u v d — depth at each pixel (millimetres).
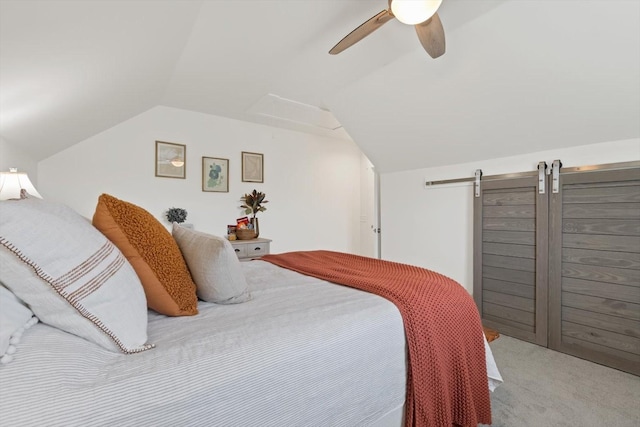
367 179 5176
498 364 1973
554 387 1695
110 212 946
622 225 1904
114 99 2500
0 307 634
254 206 3641
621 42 1603
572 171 2135
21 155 2451
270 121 4070
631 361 1855
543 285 2264
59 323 711
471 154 2805
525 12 1714
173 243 1142
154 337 864
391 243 3684
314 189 4766
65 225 717
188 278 1136
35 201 732
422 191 3320
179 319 1011
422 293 1258
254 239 3463
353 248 5234
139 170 3332
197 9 1769
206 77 2736
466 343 1212
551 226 2227
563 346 2150
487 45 1968
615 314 1927
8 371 563
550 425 1388
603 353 1967
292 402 811
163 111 3467
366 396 966
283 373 801
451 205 3043
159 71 2449
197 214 3691
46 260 659
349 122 3320
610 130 1976
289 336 877
